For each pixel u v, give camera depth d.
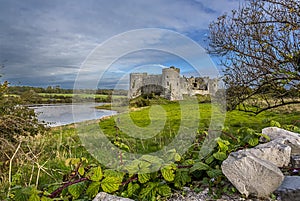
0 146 3.14
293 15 4.52
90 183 1.84
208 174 1.89
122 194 1.80
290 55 4.28
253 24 4.96
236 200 1.66
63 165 2.71
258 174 1.65
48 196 1.69
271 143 2.20
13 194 1.75
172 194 1.83
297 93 4.68
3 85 4.23
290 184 1.68
